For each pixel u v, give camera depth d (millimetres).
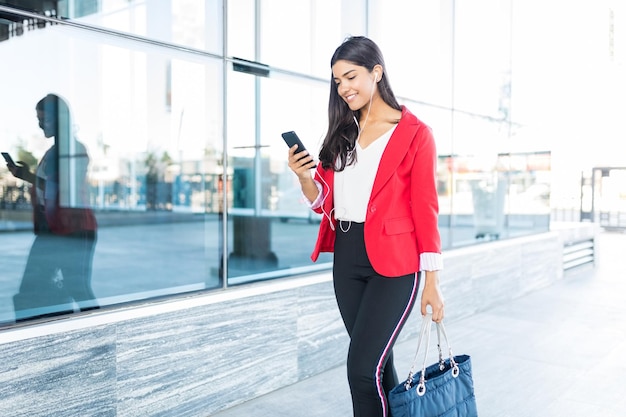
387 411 1811
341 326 3482
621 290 5934
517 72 5910
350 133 1976
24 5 2398
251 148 3291
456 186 5062
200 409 2711
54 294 2893
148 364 2490
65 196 3082
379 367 1791
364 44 1905
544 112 6387
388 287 1840
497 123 5594
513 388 3113
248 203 3295
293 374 3182
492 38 5504
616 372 3365
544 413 2787
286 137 2021
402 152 1850
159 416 2543
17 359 2059
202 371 2713
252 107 3270
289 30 3432
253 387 2957
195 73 3160
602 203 11305
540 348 3852
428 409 1716
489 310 5023
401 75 4383
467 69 5148
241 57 3184
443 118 4887
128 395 2422
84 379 2264
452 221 5016
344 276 1948
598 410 2820
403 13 4332
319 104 3654
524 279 5668
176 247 5703
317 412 2779
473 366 3473
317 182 2080
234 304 2850
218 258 3068
